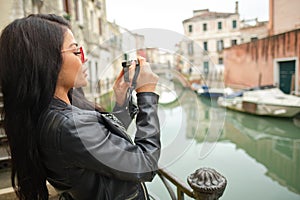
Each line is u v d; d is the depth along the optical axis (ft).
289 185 15.42
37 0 18.60
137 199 2.56
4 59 1.93
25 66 1.88
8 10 14.99
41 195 2.21
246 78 45.65
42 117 2.00
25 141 2.01
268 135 25.89
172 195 3.93
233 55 49.26
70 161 1.96
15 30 1.93
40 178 2.16
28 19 2.00
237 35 59.82
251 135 25.98
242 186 15.17
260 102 31.04
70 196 2.53
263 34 47.91
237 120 31.40
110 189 2.18
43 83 1.93
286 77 36.76
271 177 16.49
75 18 29.22
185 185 3.51
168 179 3.94
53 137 1.93
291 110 28.71
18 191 2.22
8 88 1.95
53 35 1.95
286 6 38.78
